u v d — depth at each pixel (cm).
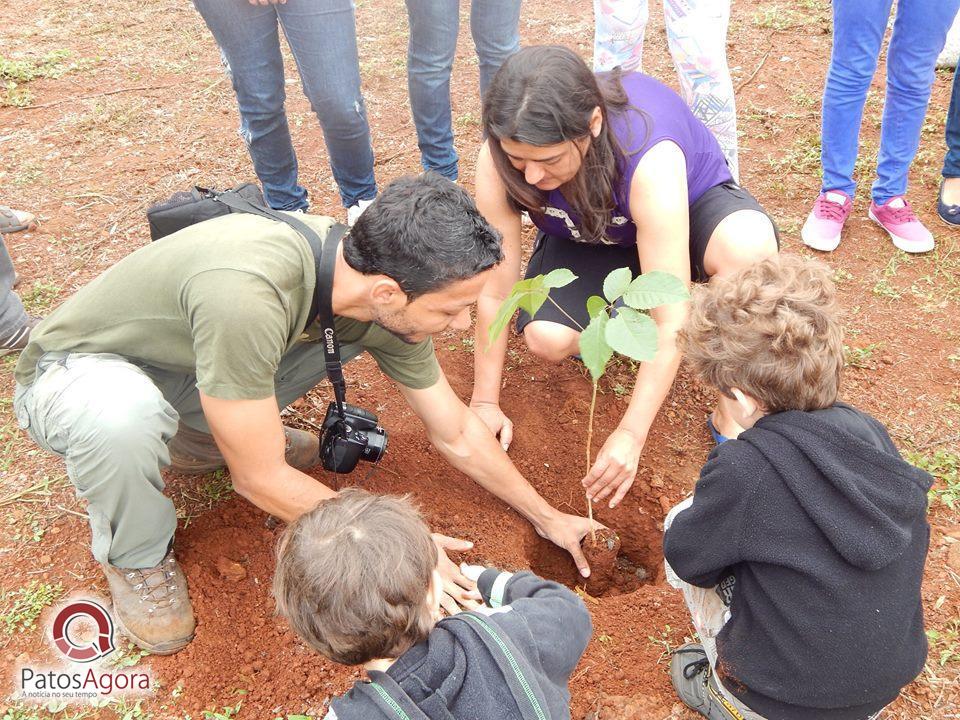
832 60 340
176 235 207
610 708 217
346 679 223
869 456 157
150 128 470
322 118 340
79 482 209
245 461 208
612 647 235
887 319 334
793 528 158
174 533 252
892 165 354
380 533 138
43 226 396
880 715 211
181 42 559
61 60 536
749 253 257
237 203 220
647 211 235
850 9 319
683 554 176
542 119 204
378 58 538
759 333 165
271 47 322
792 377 162
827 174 363
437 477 287
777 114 454
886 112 347
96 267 372
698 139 261
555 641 150
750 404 173
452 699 132
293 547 140
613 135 226
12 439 294
